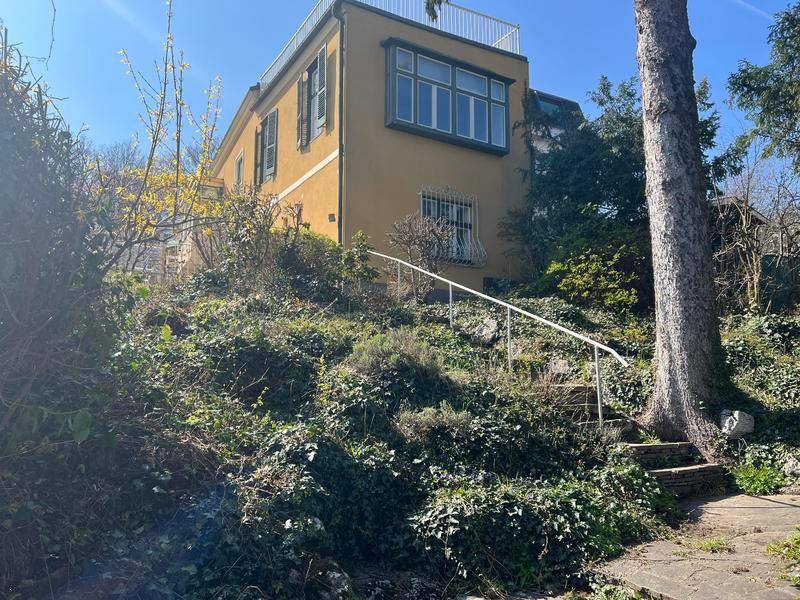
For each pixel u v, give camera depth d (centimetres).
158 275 1104
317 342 823
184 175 995
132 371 555
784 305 1380
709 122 1552
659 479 733
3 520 404
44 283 418
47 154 432
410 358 780
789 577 492
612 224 1480
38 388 440
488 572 536
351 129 1482
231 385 694
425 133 1569
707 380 866
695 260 891
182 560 437
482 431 688
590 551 561
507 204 1717
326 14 1547
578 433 751
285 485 514
